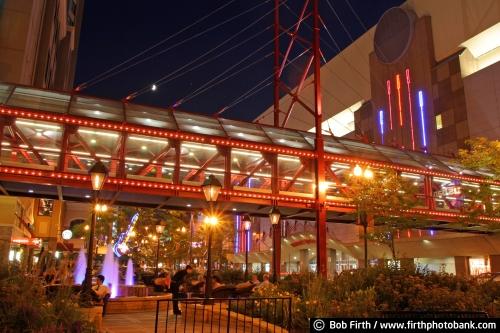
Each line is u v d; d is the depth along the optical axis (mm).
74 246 47500
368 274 13336
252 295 14625
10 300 7457
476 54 61750
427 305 10938
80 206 71812
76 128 22750
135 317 15648
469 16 60500
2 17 36094
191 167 25406
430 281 12977
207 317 13977
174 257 54406
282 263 77375
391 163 31594
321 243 27188
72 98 24781
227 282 30031
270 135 29406
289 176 34719
